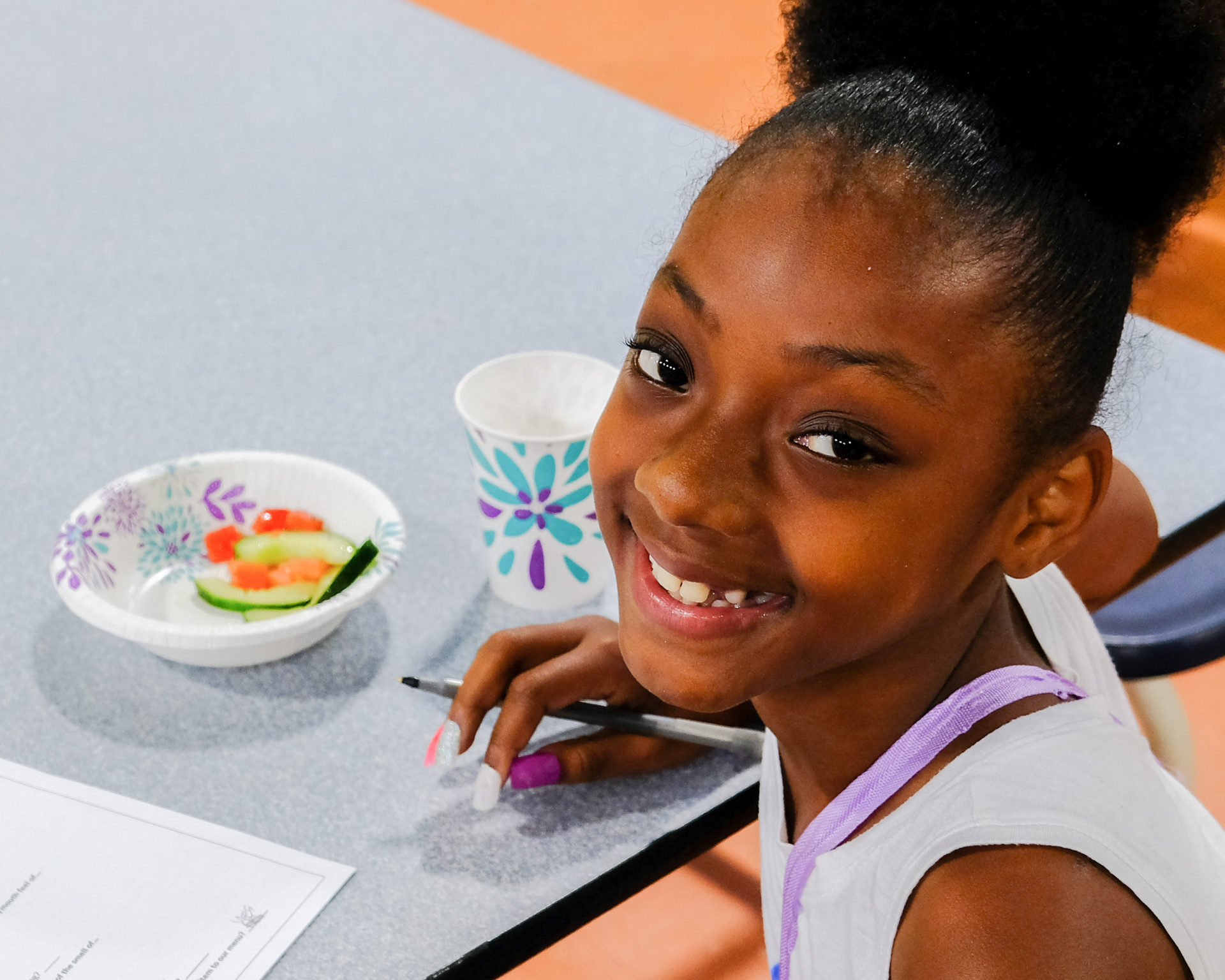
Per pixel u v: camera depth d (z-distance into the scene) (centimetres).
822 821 65
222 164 158
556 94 179
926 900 56
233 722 85
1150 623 103
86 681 88
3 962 68
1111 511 97
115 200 149
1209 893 58
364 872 75
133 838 76
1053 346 53
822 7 61
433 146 165
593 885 74
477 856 76
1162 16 52
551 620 96
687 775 84
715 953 122
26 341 124
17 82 174
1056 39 52
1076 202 53
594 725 86
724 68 227
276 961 69
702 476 54
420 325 130
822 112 54
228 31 190
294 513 99
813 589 55
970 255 51
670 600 60
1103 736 60
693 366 56
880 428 52
